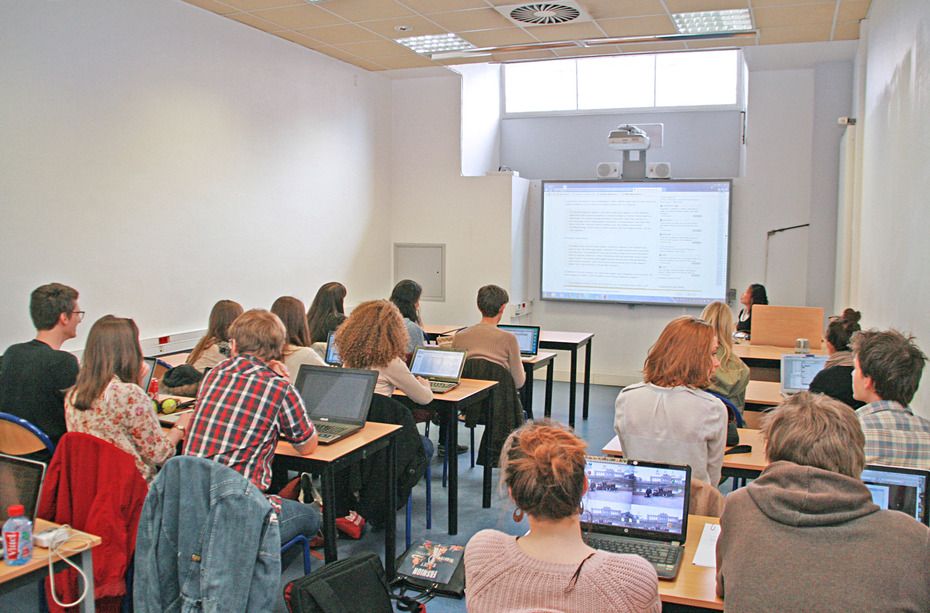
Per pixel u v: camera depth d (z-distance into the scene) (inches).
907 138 129.0
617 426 88.7
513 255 276.1
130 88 164.6
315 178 237.1
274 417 93.8
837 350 143.2
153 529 78.7
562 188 281.4
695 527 77.2
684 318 87.6
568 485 48.8
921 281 115.0
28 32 140.8
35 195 143.9
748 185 259.3
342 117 251.0
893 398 79.7
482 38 212.4
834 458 54.1
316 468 99.4
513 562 49.6
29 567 68.6
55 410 107.0
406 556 117.6
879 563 49.4
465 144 281.3
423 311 290.4
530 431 53.3
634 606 47.4
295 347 132.6
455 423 135.6
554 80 298.2
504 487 54.1
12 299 140.2
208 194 190.2
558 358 292.5
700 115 278.7
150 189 171.6
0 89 136.2
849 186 212.5
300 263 231.8
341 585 81.4
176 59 177.2
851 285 209.6
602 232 277.7
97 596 84.1
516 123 305.7
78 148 152.5
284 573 117.0
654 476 74.8
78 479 85.4
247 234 206.2
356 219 264.5
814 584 49.8
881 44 165.0
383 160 282.8
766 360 185.2
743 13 188.1
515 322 281.3
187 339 185.0
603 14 186.4
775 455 57.3
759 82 254.2
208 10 186.4
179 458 79.3
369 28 203.5
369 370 115.5
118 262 163.9
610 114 291.1
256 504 78.3
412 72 273.3
